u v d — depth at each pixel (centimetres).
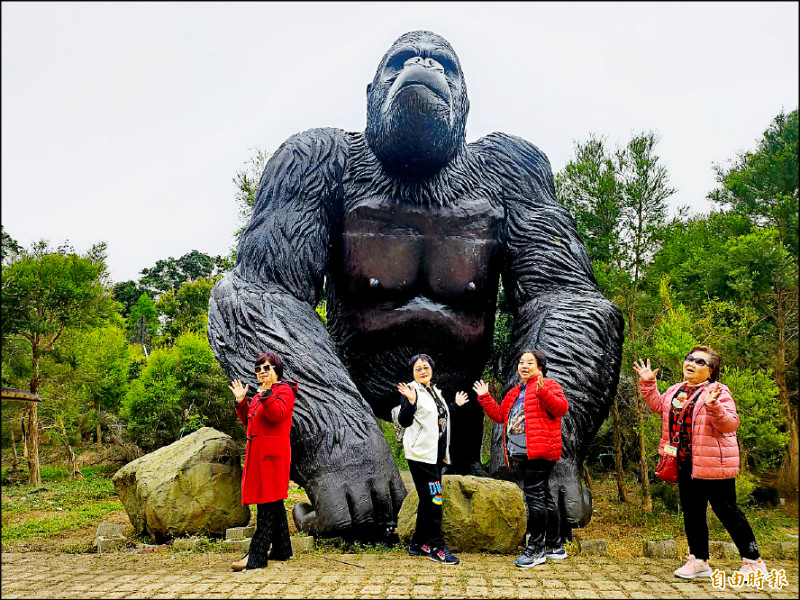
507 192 669
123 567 454
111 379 1875
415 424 466
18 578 406
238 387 468
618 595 354
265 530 434
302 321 576
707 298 1030
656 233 1016
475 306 634
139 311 4044
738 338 889
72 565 466
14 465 1850
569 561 457
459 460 713
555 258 636
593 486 1185
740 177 1132
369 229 616
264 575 402
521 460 458
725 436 409
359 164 641
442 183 628
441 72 589
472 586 372
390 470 537
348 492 516
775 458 804
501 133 703
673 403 440
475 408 692
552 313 599
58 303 1466
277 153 654
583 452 571
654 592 363
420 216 619
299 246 606
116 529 624
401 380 634
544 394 447
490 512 488
